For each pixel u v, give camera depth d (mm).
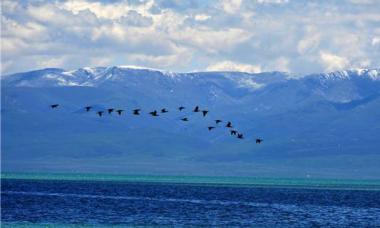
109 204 155125
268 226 118562
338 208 153750
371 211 147250
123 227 111938
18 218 123188
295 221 126188
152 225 115875
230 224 120125
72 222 117750
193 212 139125
